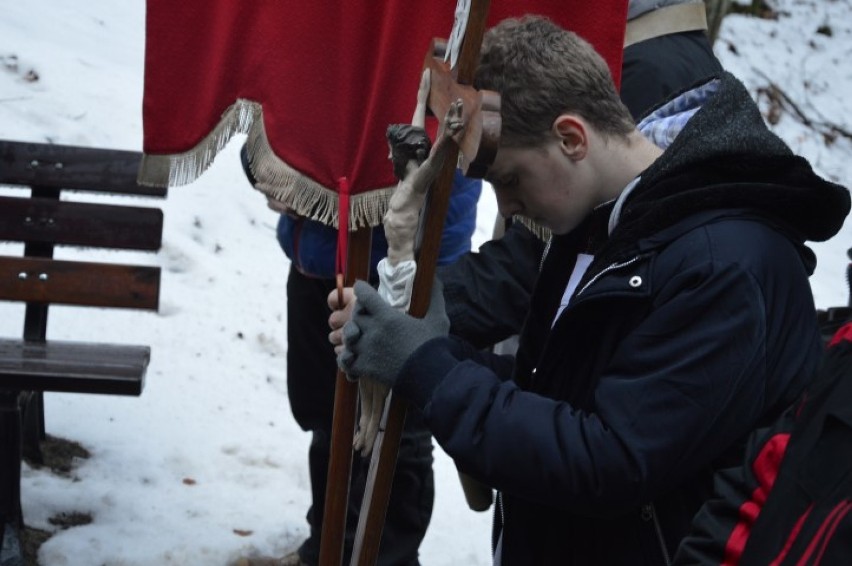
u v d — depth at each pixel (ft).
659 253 8.30
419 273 8.80
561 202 8.73
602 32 11.05
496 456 8.21
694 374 7.88
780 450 6.95
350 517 13.80
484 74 8.58
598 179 8.67
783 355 8.17
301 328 14.24
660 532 8.52
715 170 8.40
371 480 9.30
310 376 14.42
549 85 8.40
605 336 8.51
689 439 7.89
